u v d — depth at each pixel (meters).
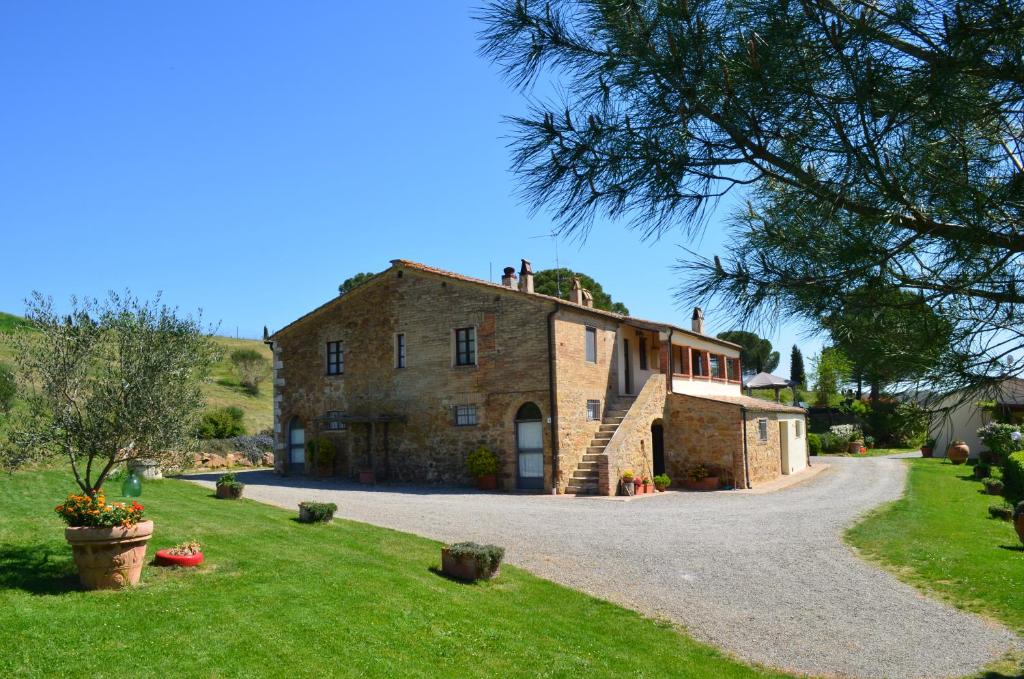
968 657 8.63
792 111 3.91
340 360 27.09
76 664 6.50
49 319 8.98
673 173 4.18
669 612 10.36
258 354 51.94
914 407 4.04
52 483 16.02
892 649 8.92
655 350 30.58
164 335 9.66
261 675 6.72
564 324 23.53
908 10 3.49
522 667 7.83
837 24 3.64
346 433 26.62
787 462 30.88
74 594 8.45
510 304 23.67
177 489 18.58
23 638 6.94
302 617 8.29
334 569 10.52
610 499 21.31
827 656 8.72
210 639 7.34
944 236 3.89
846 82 3.69
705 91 4.02
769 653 8.84
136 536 8.89
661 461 26.86
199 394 10.17
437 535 14.73
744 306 4.25
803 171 4.13
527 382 23.19
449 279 24.66
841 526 16.45
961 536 15.27
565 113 4.39
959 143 3.87
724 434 25.36
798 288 4.14
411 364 25.36
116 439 9.34
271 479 26.38
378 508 18.05
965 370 3.82
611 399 26.41
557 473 22.50
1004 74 3.54
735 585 11.63
